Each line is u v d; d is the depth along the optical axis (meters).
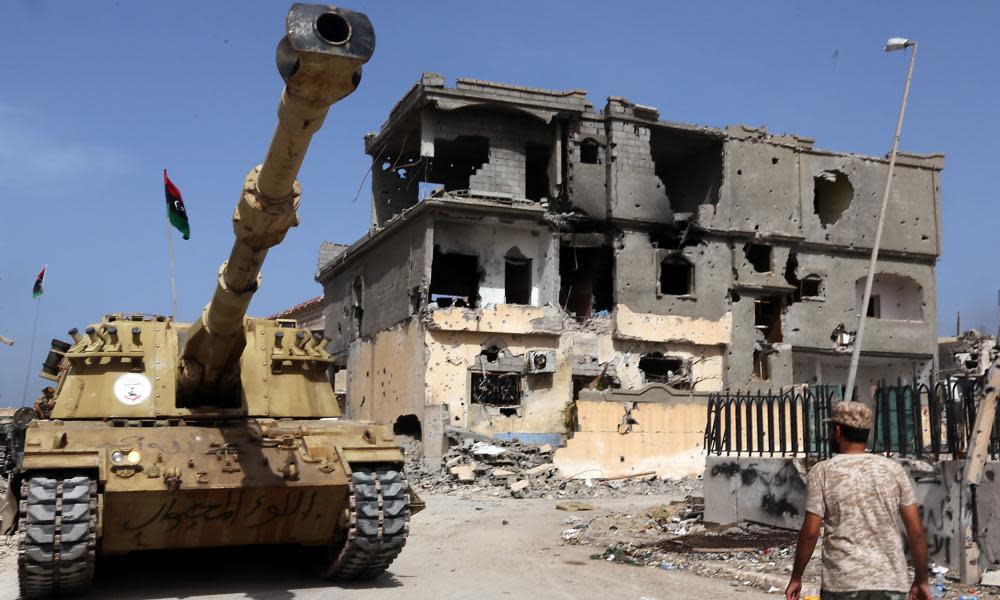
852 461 5.45
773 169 37.28
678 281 40.03
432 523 17.39
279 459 9.83
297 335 11.95
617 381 33.91
